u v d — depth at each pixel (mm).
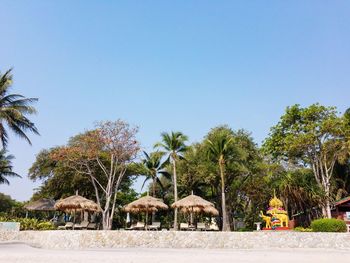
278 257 15312
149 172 45156
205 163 42125
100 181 40969
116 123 35250
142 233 21469
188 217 45781
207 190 48188
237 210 52469
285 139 35781
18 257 14289
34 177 43969
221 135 36500
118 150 34531
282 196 37250
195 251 18984
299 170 38219
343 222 23891
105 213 33000
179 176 44812
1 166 53500
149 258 14281
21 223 28938
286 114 38500
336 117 35156
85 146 35844
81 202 28734
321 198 33469
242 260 13867
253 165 43188
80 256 14938
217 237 21672
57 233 21188
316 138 34625
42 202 37875
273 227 26062
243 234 21734
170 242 21469
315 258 14891
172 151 39062
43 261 12859
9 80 34438
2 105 34844
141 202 29562
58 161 38656
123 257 14625
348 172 41375
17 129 35062
